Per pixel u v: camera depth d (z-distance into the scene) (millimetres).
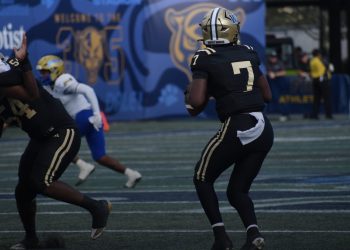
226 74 20156
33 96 21172
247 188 20406
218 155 20125
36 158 21625
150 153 49938
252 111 20172
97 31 74875
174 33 76125
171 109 76375
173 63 76188
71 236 24297
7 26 73250
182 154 49000
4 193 34469
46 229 25516
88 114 34500
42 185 21344
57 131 21656
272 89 77938
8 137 65438
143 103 75812
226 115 20172
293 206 28781
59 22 74188
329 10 94438
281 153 48406
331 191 32594
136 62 75562
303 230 24266
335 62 94312
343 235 23469
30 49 73688
